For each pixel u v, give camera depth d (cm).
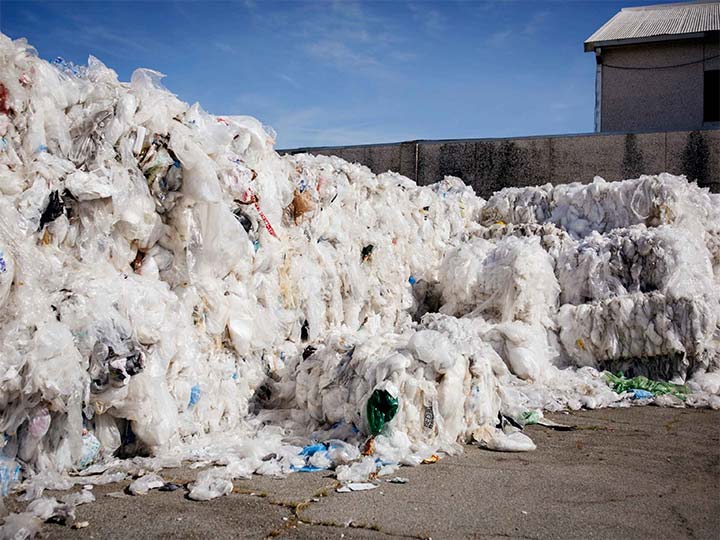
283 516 304
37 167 389
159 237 443
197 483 341
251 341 495
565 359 682
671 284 657
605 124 1516
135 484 338
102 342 362
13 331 333
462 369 440
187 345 434
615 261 702
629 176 1145
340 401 452
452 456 407
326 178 639
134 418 385
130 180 424
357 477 360
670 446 439
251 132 543
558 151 1186
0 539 271
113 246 414
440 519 302
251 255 506
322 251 625
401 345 458
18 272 344
